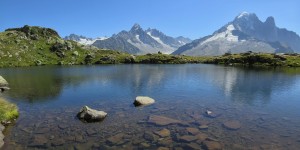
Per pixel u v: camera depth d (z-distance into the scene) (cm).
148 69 13175
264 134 2711
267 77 8681
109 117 3384
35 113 3662
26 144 2427
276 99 4769
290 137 2625
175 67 14900
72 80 7938
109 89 6009
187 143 2427
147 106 4081
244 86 6475
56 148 2325
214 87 6309
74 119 3306
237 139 2548
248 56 18338
